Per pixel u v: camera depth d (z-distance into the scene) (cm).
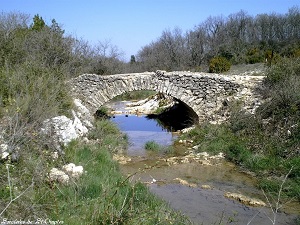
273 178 1027
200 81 1711
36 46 1894
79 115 1273
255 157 1166
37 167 620
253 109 1492
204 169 1163
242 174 1106
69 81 1416
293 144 1168
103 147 1105
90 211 549
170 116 2322
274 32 5153
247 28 5406
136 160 1278
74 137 973
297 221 754
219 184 1014
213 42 5094
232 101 1608
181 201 870
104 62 3616
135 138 1691
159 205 712
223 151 1322
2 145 627
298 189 902
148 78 1753
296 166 1029
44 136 776
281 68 1655
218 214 789
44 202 545
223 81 1705
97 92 1739
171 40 5122
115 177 823
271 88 1558
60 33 2089
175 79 1728
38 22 2455
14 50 1391
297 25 5050
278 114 1348
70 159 813
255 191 951
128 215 529
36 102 845
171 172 1132
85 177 722
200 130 1585
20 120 754
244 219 765
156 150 1418
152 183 1016
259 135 1305
